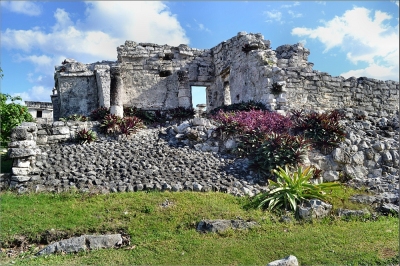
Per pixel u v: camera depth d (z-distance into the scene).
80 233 7.50
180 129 13.80
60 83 20.19
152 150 12.39
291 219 8.49
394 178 11.84
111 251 6.98
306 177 9.69
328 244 7.27
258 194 9.59
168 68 21.58
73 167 10.79
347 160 12.12
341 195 9.99
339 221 8.59
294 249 7.05
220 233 7.63
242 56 18.67
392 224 8.46
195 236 7.52
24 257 6.84
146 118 17.75
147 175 10.48
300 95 16.64
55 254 6.89
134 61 21.33
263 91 16.44
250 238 7.51
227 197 9.42
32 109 31.95
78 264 6.46
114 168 10.87
